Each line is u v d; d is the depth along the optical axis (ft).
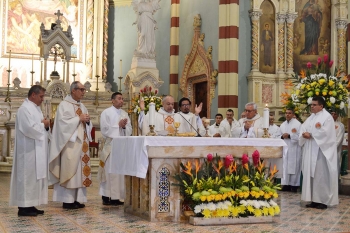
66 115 25.53
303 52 49.80
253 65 48.06
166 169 22.02
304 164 27.43
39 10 62.49
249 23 48.73
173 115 26.66
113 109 27.96
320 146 26.66
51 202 28.53
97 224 21.18
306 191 27.12
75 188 25.84
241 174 22.30
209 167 22.06
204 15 52.80
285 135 37.22
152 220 21.83
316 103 27.14
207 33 52.13
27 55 61.36
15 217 22.89
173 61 58.03
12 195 23.30
